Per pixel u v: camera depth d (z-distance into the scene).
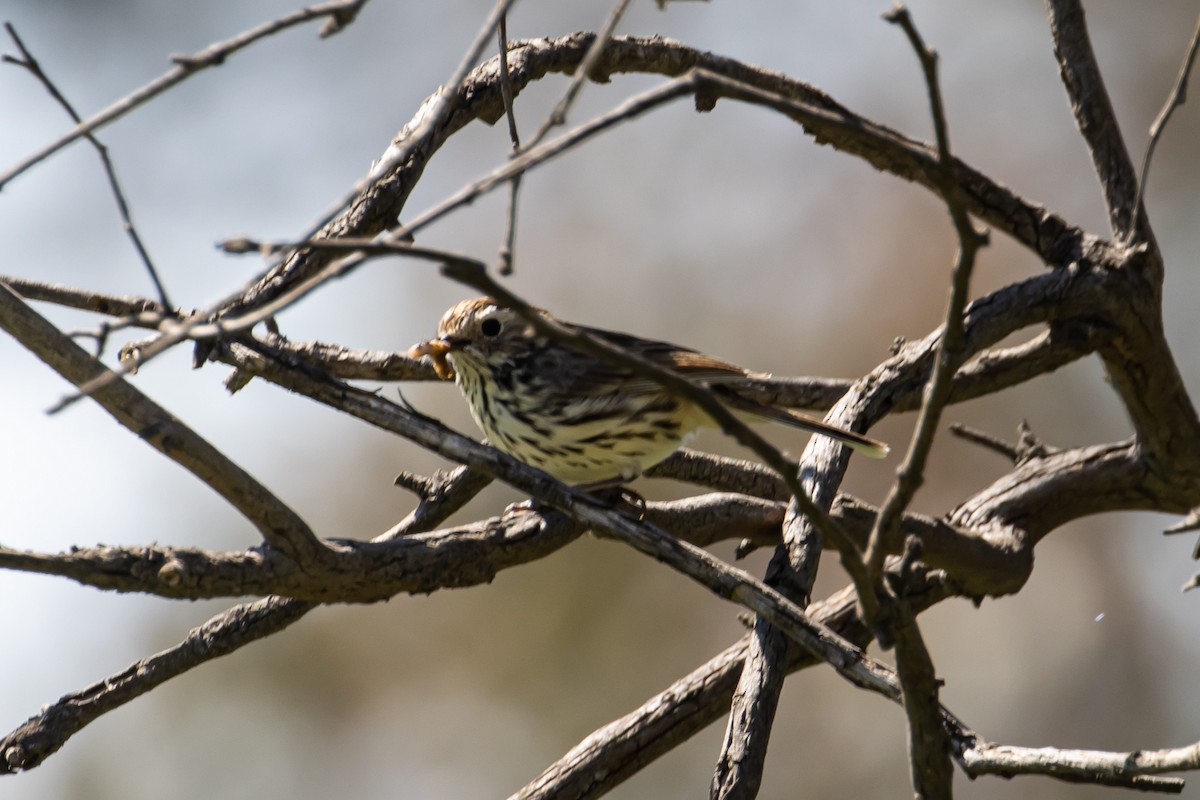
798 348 20.30
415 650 19.64
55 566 7.05
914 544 6.68
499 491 18.98
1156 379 10.65
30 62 6.96
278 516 7.69
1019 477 11.61
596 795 9.77
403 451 19.34
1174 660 19.50
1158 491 11.52
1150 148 9.91
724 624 19.47
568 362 11.30
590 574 19.73
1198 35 9.12
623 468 11.46
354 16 6.41
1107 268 10.20
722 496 11.13
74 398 5.88
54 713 8.79
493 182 5.79
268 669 19.47
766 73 11.13
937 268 20.31
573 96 6.14
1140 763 6.88
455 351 11.33
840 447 9.75
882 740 19.00
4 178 6.21
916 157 6.04
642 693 19.20
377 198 9.52
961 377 10.49
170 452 7.46
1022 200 10.69
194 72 6.32
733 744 8.17
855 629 10.44
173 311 7.68
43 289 10.14
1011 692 19.70
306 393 8.02
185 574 7.37
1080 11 10.56
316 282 5.93
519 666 19.53
